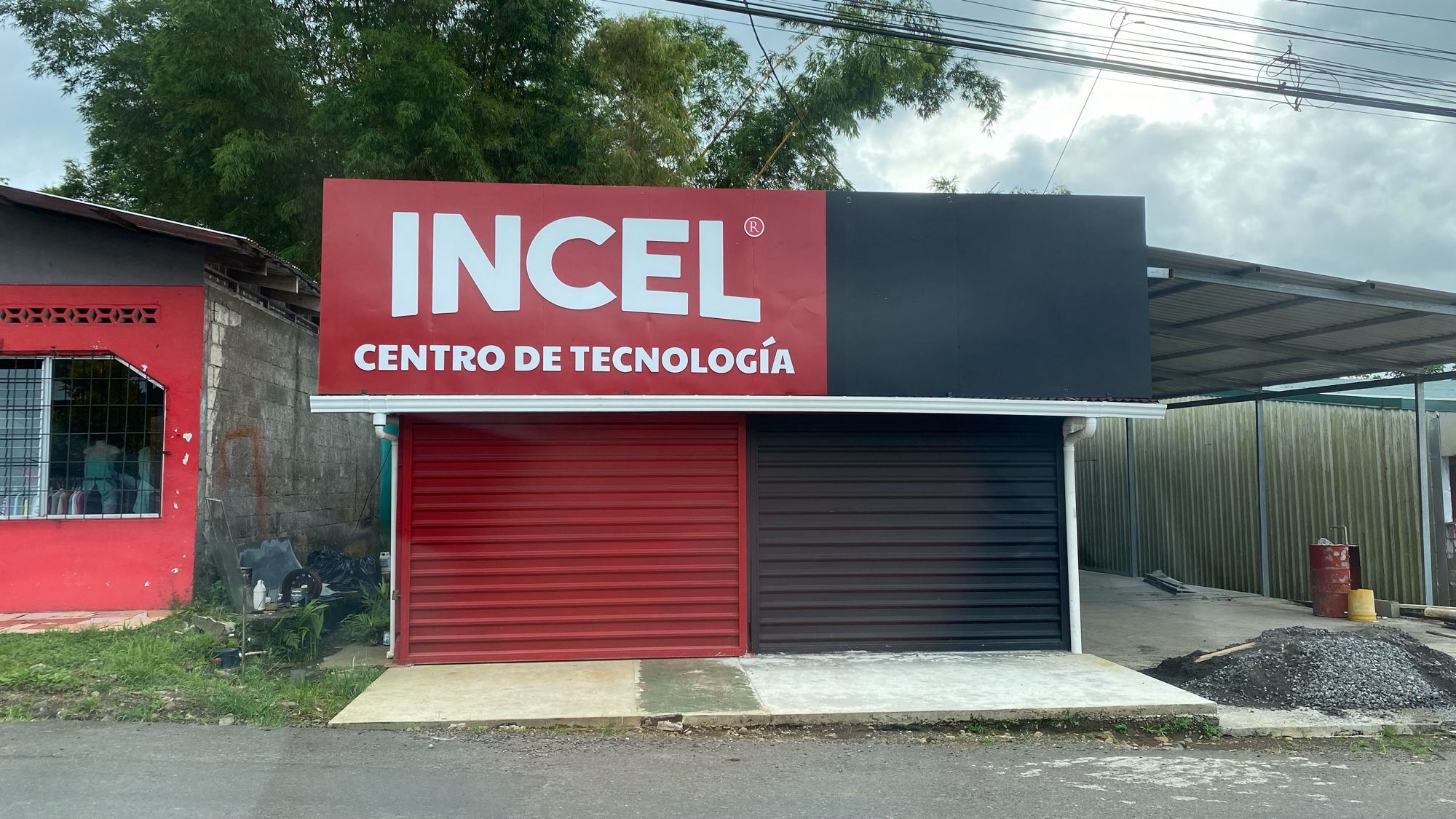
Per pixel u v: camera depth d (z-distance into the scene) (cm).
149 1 1856
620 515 885
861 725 704
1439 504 1325
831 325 893
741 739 672
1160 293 1060
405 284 850
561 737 666
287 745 622
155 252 992
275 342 1205
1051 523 933
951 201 919
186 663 792
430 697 739
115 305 985
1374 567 1356
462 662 859
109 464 980
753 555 897
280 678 795
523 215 868
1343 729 716
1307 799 557
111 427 984
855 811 517
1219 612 1289
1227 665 843
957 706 719
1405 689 792
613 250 875
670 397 853
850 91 2298
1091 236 931
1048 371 912
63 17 1836
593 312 868
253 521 1132
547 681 795
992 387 905
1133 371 920
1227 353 1383
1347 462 1391
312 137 1608
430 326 850
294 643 868
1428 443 1338
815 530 905
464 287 856
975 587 916
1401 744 691
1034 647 917
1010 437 934
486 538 871
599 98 1973
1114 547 1836
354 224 849
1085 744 681
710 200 889
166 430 980
